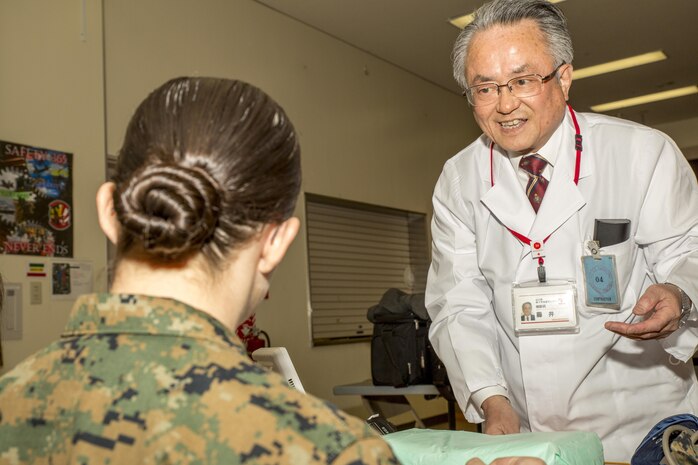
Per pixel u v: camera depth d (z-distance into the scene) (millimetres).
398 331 4137
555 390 1698
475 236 1896
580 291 1678
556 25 1627
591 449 957
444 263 1939
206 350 577
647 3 6328
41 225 3943
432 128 8203
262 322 5637
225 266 637
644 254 1738
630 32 6961
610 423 1691
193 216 583
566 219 1698
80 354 597
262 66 5930
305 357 6023
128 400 553
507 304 1760
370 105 7191
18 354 3762
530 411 1740
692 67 8000
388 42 7000
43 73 4043
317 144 6422
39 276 3906
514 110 1608
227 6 5641
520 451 919
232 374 561
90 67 4320
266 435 524
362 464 523
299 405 551
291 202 673
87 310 623
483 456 941
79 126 4207
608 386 1693
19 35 3949
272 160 638
